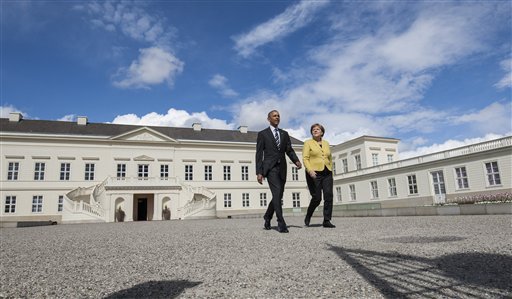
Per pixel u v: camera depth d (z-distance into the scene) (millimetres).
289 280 2373
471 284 2086
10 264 3588
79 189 29453
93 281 2600
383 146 36656
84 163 33062
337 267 2717
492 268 2453
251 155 40062
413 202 27344
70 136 32625
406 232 5266
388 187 30078
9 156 31031
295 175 42125
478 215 10398
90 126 37156
